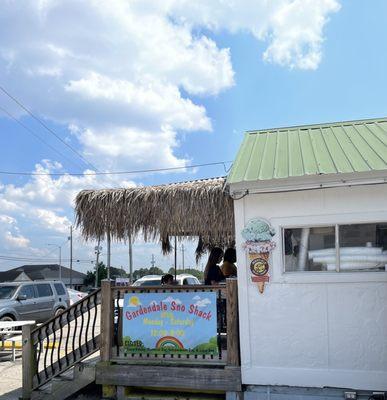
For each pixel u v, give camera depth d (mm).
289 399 5723
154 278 15125
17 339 10336
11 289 15008
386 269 5637
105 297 6652
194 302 6309
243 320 5938
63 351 10633
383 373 5484
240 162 6375
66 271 70562
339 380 5594
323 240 5879
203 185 6379
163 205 6375
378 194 5676
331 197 5801
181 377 6156
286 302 5832
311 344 5715
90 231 6762
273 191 5793
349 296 5668
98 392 7062
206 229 6285
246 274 5980
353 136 6902
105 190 6770
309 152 6336
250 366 5875
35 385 6941
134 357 6469
